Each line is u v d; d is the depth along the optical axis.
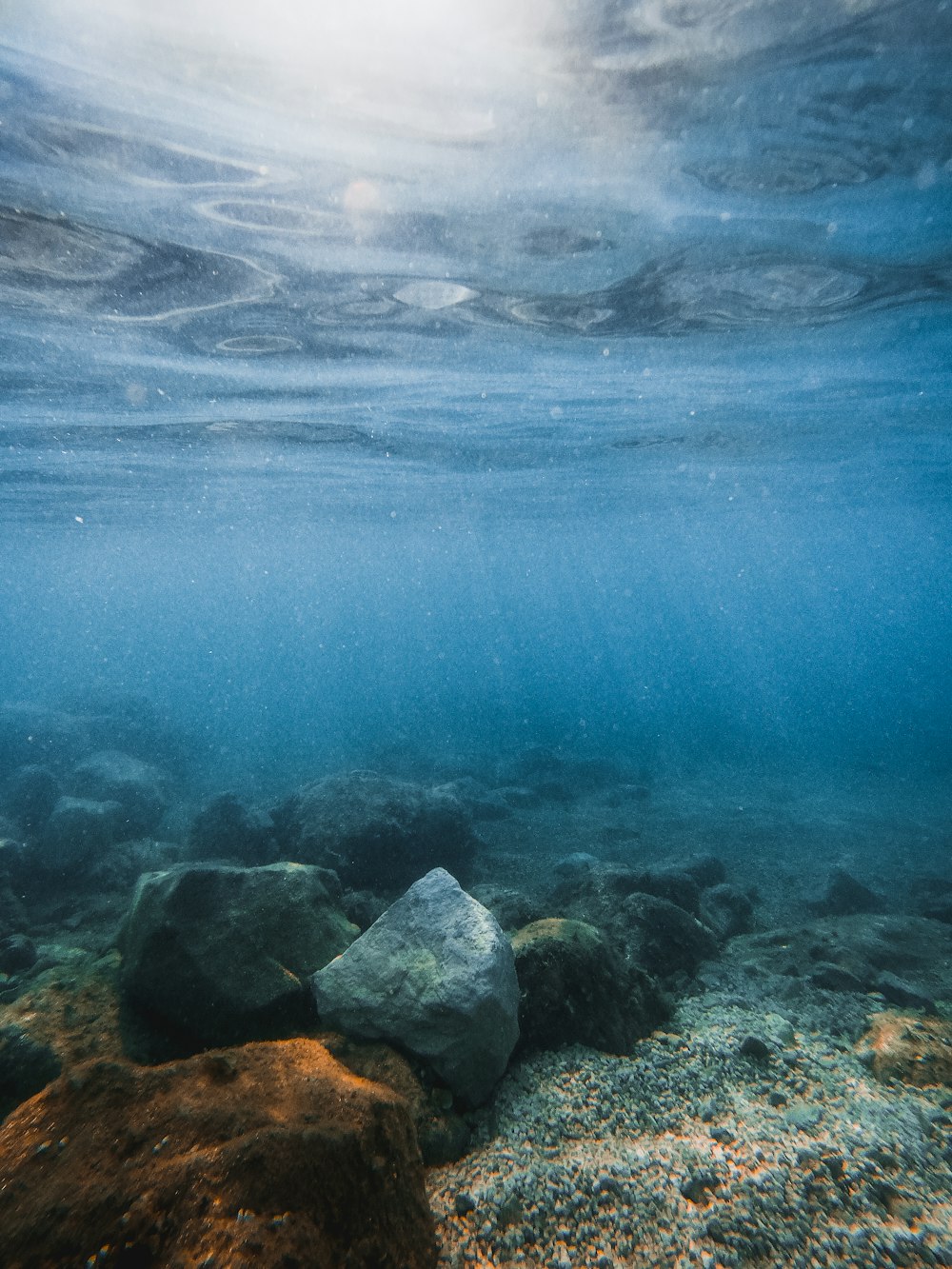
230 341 10.74
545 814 17.86
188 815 16.80
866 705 45.38
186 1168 3.08
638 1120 5.00
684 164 6.59
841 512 35.03
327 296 9.34
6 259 8.04
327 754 27.16
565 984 6.16
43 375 11.84
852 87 5.52
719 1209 4.05
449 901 6.23
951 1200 4.12
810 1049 5.92
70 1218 2.90
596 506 31.89
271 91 5.49
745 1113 5.02
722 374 13.22
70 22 4.78
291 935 6.39
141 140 6.04
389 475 22.84
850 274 9.01
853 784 21.12
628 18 4.79
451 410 15.33
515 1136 4.84
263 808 16.72
